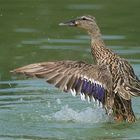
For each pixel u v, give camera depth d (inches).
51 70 452.1
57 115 568.7
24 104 601.3
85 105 602.9
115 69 527.5
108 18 954.1
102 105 501.0
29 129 527.2
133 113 547.8
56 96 630.5
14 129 526.6
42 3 1054.4
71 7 1016.2
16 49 814.5
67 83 459.8
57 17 948.6
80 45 822.5
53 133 516.1
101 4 1043.9
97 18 951.0
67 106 599.2
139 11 997.2
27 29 904.9
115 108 537.0
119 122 539.8
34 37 866.8
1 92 639.8
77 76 473.1
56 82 450.9
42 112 579.2
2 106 593.9
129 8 1019.3
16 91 643.5
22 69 441.4
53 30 899.4
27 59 764.6
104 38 850.1
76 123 547.5
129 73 533.0
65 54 779.4
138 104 611.8
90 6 1025.5
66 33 886.4
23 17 962.7
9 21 946.1
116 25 915.4
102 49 579.2
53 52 791.1
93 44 588.4
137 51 785.6
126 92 512.7
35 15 970.1
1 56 786.8
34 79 687.1
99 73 502.0
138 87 522.0
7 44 839.1
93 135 510.9
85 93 482.0
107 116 549.0
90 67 495.8
